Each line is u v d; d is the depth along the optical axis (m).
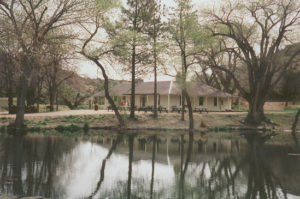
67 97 58.44
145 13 34.41
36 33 14.19
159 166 14.16
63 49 15.91
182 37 31.25
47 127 30.67
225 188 10.47
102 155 16.69
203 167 14.07
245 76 57.00
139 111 40.53
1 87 44.16
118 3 25.23
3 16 15.83
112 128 33.00
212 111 48.06
